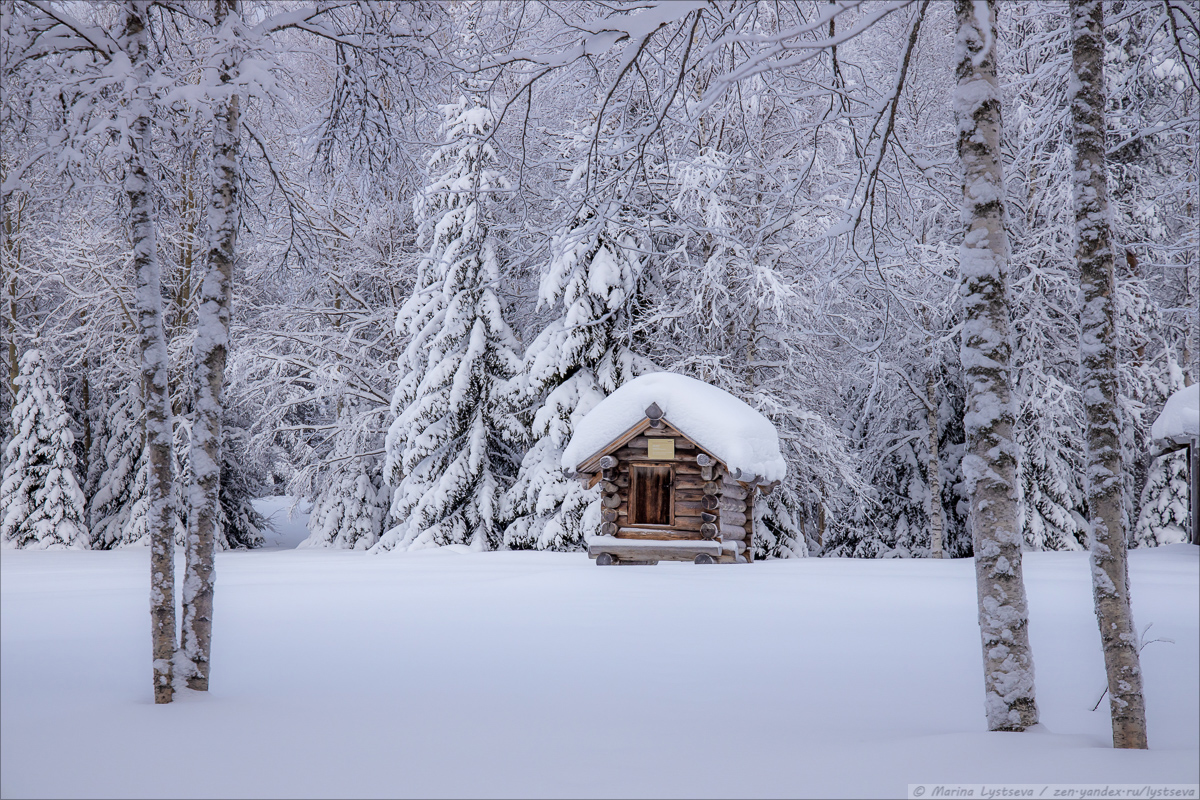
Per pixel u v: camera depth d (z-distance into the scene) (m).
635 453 17.64
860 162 8.12
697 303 22.08
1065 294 23.78
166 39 7.80
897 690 6.53
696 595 11.91
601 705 6.00
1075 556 20.34
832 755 4.82
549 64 7.52
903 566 17.77
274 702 6.10
